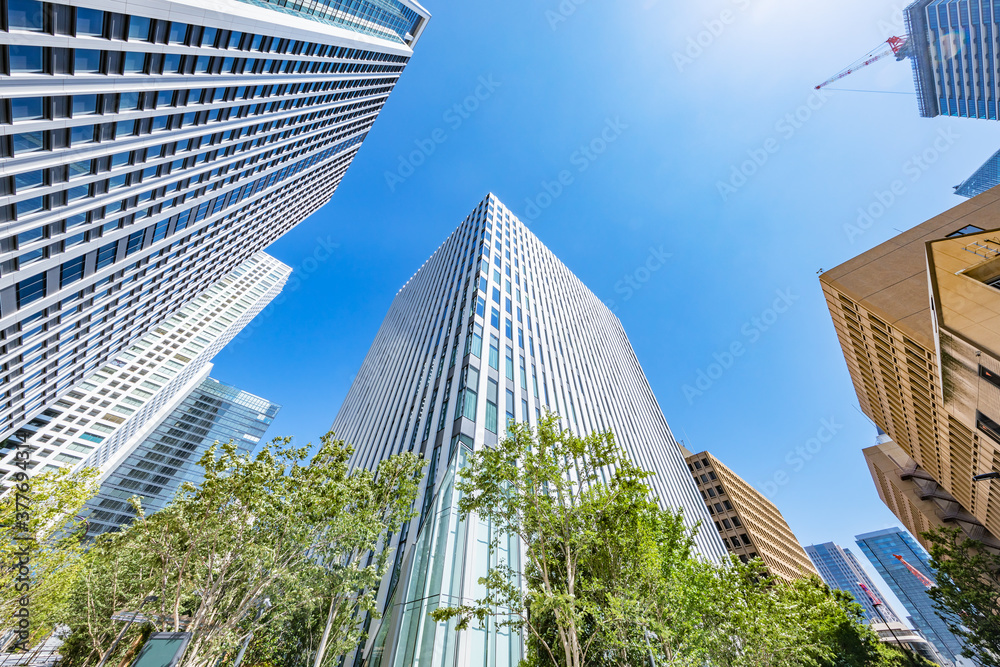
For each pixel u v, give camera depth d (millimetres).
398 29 66062
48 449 65750
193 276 53125
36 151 21844
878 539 160750
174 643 11336
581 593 11938
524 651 16984
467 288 40906
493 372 30812
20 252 24422
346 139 68500
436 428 27516
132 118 26547
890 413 39938
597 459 14508
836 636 26250
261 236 64312
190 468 99812
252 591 13898
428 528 20438
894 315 29609
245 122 38844
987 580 22062
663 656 12367
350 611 17016
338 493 15273
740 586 17219
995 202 29859
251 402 122500
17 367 32531
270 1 38219
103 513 80812
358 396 61219
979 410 19266
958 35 115000
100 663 15117
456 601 16422
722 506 79812
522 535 13719
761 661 15258
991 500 30797
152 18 24469
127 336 48094
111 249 32688
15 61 19000
